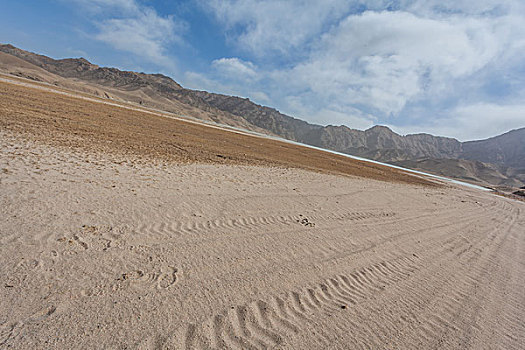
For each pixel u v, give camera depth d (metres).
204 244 4.31
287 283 3.65
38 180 5.53
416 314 3.46
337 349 2.62
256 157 17.66
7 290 2.58
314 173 15.70
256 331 2.68
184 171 9.19
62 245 3.49
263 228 5.50
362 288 3.89
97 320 2.44
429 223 8.77
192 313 2.75
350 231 6.36
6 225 3.65
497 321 3.62
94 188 5.75
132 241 3.96
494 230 9.79
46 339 2.17
